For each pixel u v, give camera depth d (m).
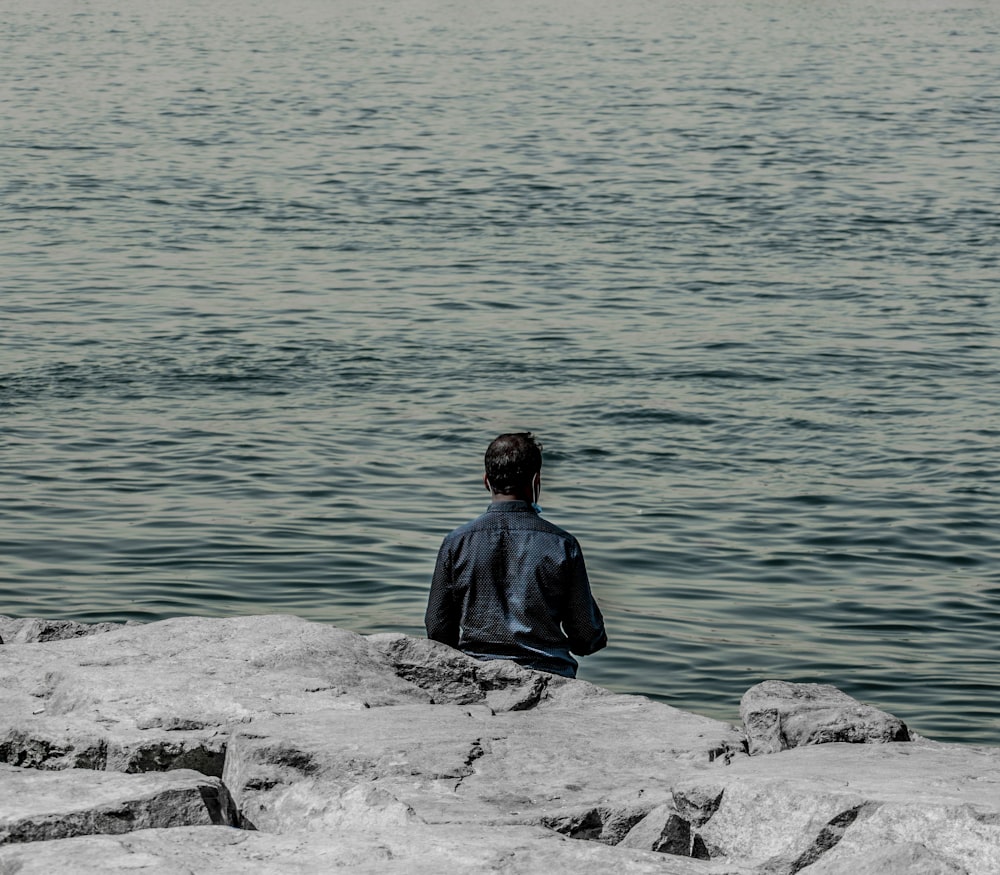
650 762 4.98
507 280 26.09
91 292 24.64
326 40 79.81
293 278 26.12
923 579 12.52
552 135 46.84
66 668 5.70
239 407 18.00
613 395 18.67
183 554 12.80
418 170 40.00
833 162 41.72
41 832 3.79
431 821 4.18
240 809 4.52
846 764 4.75
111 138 45.22
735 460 16.11
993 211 33.84
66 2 100.88
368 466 15.67
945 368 20.17
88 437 16.61
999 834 3.86
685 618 11.49
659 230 31.44
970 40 79.62
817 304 24.27
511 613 6.45
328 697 5.47
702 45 77.69
